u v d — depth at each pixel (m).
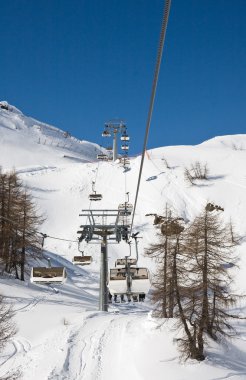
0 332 30.77
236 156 121.94
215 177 107.12
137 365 27.70
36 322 36.47
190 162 118.75
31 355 29.98
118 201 100.25
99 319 36.62
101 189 106.50
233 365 28.88
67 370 27.58
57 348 30.69
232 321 42.19
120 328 34.03
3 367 28.38
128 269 29.55
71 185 109.19
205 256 31.92
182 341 29.33
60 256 77.12
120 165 118.19
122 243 82.56
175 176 106.94
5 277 51.47
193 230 34.16
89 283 65.56
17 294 45.09
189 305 31.55
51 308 40.59
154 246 41.88
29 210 57.66
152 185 103.00
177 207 94.00
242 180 104.00
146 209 94.19
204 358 28.88
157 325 32.75
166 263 38.91
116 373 27.33
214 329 31.92
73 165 123.69
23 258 53.50
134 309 49.72
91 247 81.75
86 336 32.84
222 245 33.69
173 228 40.53
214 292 31.70
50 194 104.94
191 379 26.08
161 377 26.25
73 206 100.00
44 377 26.23
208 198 96.56
